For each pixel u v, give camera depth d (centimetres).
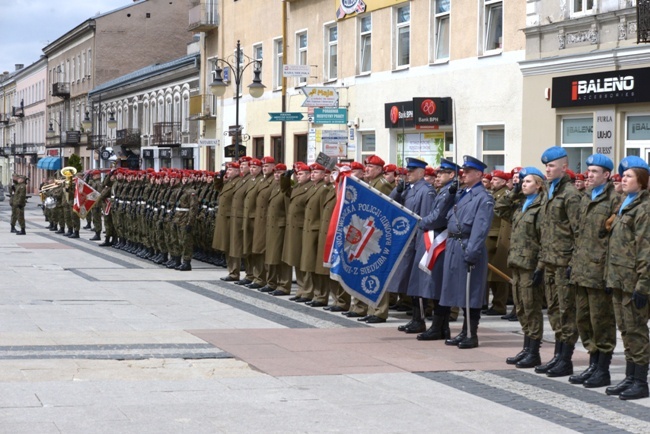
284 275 1697
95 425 783
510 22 2436
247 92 4181
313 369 1039
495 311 1535
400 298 1545
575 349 1202
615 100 2092
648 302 923
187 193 2108
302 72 2836
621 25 2094
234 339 1223
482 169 1197
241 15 4247
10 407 837
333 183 1540
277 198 1675
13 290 1697
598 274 961
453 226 1201
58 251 2609
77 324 1321
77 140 8056
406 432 785
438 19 2792
